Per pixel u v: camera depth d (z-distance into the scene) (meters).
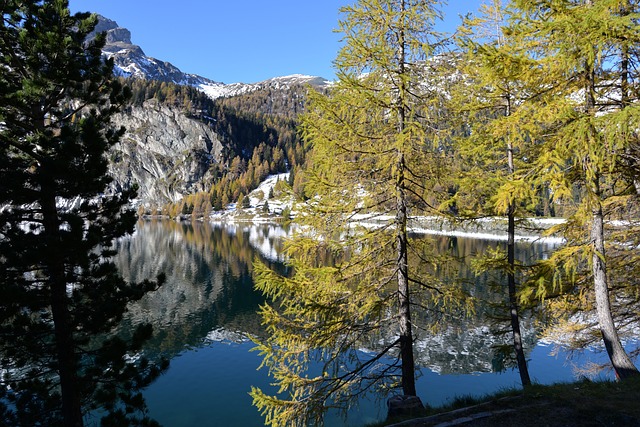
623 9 7.27
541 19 6.94
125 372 10.48
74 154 9.16
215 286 45.34
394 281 10.84
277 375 9.99
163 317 33.88
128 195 10.64
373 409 16.55
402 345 9.98
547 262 8.52
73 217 8.95
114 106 11.01
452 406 7.78
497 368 20.62
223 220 170.75
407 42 9.22
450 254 10.64
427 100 9.11
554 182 6.99
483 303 11.34
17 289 8.47
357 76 9.26
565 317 12.29
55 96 9.99
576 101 7.46
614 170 8.35
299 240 9.70
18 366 9.62
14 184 8.65
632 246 10.80
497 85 8.91
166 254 69.75
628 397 6.57
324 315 9.59
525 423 6.08
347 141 9.10
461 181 9.64
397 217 9.66
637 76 7.36
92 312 9.85
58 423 9.58
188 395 19.16
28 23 9.53
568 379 18.47
